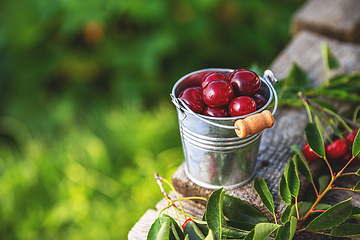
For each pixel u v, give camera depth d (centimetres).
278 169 48
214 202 42
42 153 93
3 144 106
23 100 107
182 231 43
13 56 104
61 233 75
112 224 74
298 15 71
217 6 97
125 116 99
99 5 89
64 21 94
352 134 50
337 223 43
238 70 44
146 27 98
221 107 43
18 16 97
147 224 47
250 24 103
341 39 68
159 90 102
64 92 108
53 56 103
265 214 46
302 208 45
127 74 101
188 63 103
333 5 72
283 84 57
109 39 99
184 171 49
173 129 95
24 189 83
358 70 61
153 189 78
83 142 93
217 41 102
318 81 60
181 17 95
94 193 81
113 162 89
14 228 77
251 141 44
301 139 52
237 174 46
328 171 51
